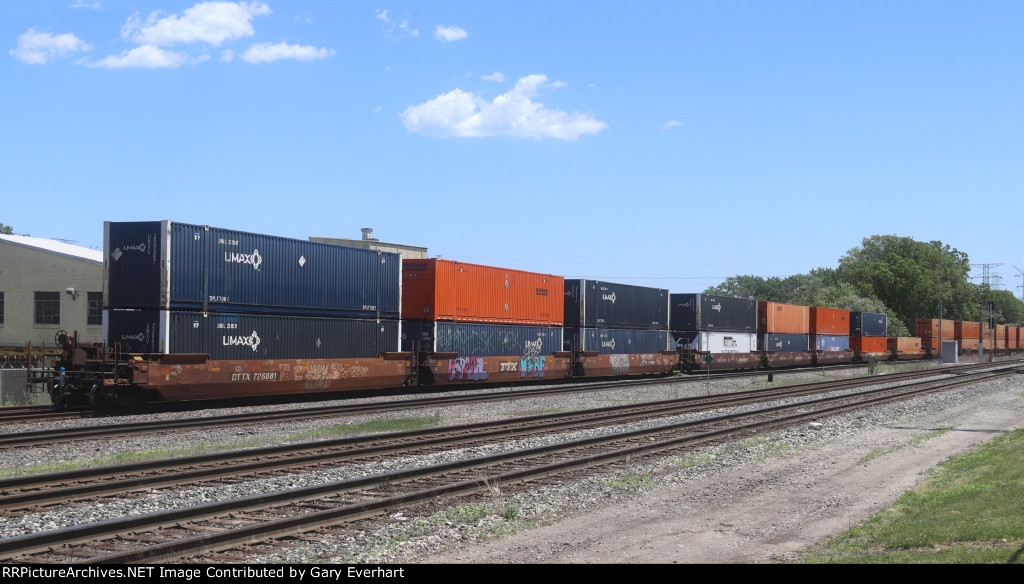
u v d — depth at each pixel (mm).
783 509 12211
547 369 40594
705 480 14602
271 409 25859
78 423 21219
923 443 20016
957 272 134625
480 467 14898
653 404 28062
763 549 9805
